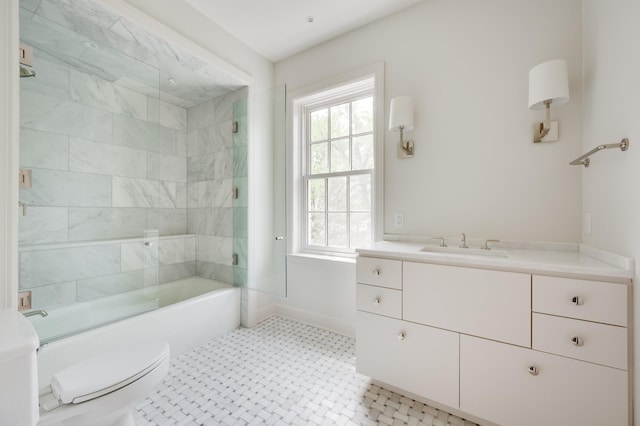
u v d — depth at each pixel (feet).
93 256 7.09
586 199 4.63
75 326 5.68
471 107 5.76
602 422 3.33
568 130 4.90
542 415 3.65
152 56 6.64
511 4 5.38
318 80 7.97
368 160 7.65
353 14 6.71
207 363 6.06
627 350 3.21
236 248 8.46
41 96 6.66
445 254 4.47
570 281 3.49
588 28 4.53
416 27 6.38
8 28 3.64
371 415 4.47
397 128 6.08
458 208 5.91
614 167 3.66
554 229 5.03
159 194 9.42
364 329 5.09
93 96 7.64
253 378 5.49
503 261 3.93
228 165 8.77
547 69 4.30
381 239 6.86
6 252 3.64
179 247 9.44
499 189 5.49
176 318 6.47
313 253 8.53
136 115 8.65
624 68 3.37
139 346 4.23
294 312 8.54
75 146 7.32
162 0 5.88
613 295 3.26
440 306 4.37
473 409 4.10
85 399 3.24
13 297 3.69
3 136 3.61
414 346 4.60
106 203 7.98
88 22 5.43
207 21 6.82
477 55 5.70
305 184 8.72
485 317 4.02
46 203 6.82
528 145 5.24
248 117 8.17
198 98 9.30
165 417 4.43
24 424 2.74
